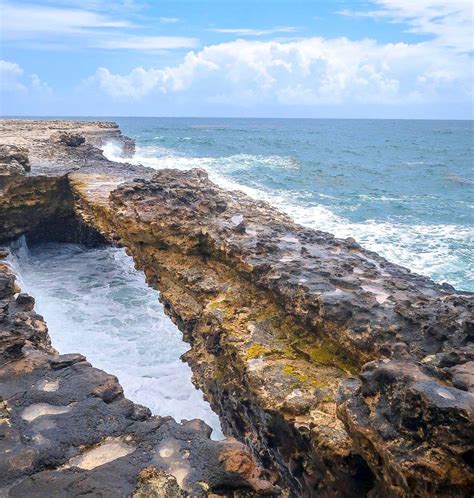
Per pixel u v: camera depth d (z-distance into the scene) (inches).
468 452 228.4
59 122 2605.8
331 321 409.1
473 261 933.2
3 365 383.9
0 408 334.6
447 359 315.0
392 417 262.7
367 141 4097.0
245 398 421.4
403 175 2025.1
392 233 1111.0
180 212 681.0
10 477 279.4
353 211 1309.1
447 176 2009.1
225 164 2033.7
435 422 237.9
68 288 820.6
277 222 691.4
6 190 884.6
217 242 588.4
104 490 269.6
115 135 2222.0
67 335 647.1
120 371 567.8
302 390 375.2
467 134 5620.1
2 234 896.3
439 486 231.6
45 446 302.7
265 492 283.1
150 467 285.4
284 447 377.4
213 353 496.1
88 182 965.8
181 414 506.3
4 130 1862.7
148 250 684.7
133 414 338.3
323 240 615.5
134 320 702.5
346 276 479.5
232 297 524.4
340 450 314.7
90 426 322.0
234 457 296.5
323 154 2775.6
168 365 584.4
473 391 260.2
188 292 590.2
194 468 290.2
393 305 411.2
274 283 478.6
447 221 1241.4
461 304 406.3
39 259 960.3
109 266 934.4
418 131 6279.5
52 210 971.3
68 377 374.0
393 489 256.2
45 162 1142.3
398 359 309.4
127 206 735.1
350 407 285.6
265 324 471.2
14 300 519.2
